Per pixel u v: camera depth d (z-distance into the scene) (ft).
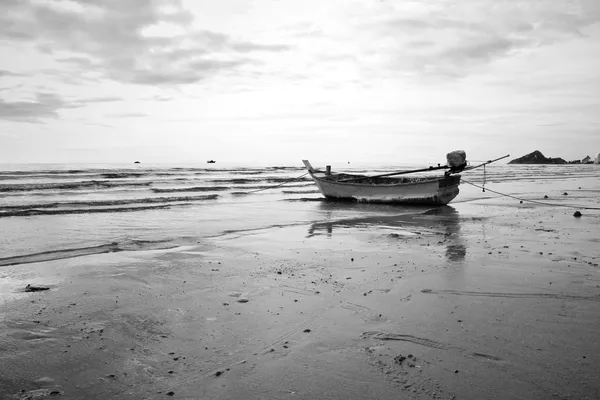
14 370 12.39
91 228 41.47
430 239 34.42
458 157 60.08
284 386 11.37
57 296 19.62
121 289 20.76
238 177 152.46
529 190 94.22
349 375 11.93
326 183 71.77
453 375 11.82
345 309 17.43
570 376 11.69
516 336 14.43
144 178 136.98
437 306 17.63
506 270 23.48
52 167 228.63
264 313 17.10
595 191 89.20
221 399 10.78
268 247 31.63
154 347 13.99
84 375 12.12
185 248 31.40
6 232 38.81
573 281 21.13
